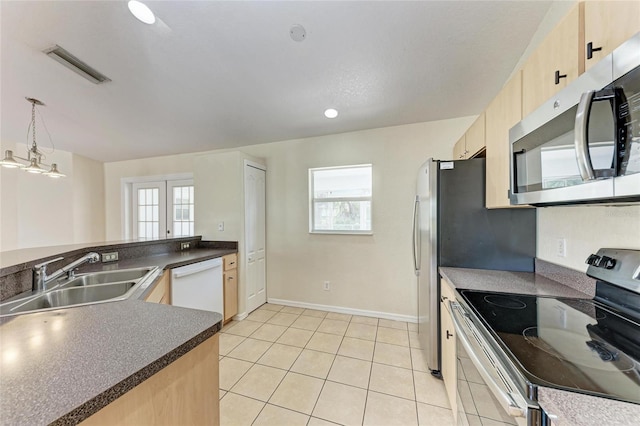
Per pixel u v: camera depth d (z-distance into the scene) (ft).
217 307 8.95
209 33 4.95
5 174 12.92
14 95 7.25
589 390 1.96
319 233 10.93
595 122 2.40
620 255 3.34
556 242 4.95
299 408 5.36
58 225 13.43
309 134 10.71
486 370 2.76
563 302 3.82
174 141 11.57
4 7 4.24
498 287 4.58
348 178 10.99
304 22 4.72
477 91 7.24
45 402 1.64
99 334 2.66
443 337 6.00
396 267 9.89
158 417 2.31
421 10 4.47
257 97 7.52
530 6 4.39
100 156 14.05
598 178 2.37
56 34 4.90
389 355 7.36
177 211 14.23
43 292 4.32
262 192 11.62
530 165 3.66
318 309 10.94
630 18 2.23
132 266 6.73
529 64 3.90
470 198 6.13
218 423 3.04
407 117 9.03
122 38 5.04
